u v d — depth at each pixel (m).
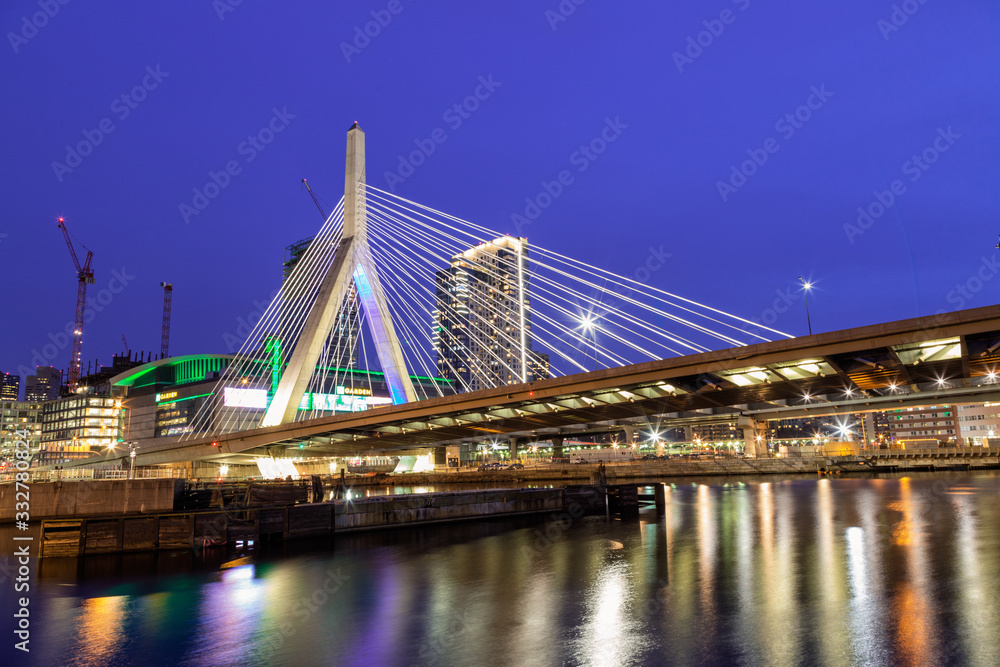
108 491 45.97
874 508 42.84
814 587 19.72
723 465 109.06
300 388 85.88
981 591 18.56
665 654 14.20
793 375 49.28
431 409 72.50
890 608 17.06
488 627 16.84
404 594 21.17
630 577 22.38
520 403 66.25
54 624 18.59
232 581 24.27
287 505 35.66
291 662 14.75
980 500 47.00
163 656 15.58
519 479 110.81
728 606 17.88
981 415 156.62
